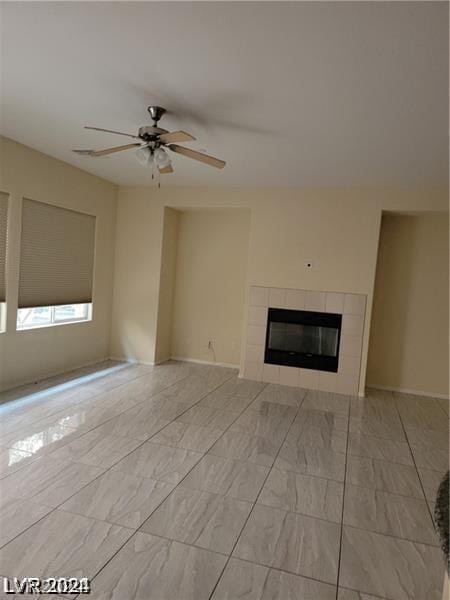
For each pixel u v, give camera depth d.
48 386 4.80
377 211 5.20
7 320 4.44
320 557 2.21
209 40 2.20
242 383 5.55
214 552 2.19
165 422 3.96
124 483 2.81
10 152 4.23
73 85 2.85
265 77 2.55
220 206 5.79
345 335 5.38
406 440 3.91
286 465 3.25
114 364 6.06
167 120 3.34
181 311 6.65
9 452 3.14
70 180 5.11
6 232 4.32
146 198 6.09
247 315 5.76
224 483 2.90
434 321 5.53
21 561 2.03
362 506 2.73
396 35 2.05
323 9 1.88
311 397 5.15
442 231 5.45
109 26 2.14
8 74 2.74
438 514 1.06
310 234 5.46
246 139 3.68
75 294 5.47
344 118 3.10
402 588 2.02
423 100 2.73
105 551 2.14
